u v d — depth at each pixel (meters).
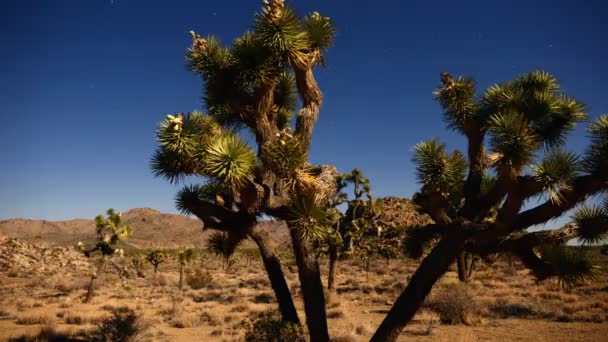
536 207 6.30
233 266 57.19
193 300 23.69
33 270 46.66
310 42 7.14
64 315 16.28
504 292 22.39
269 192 6.62
